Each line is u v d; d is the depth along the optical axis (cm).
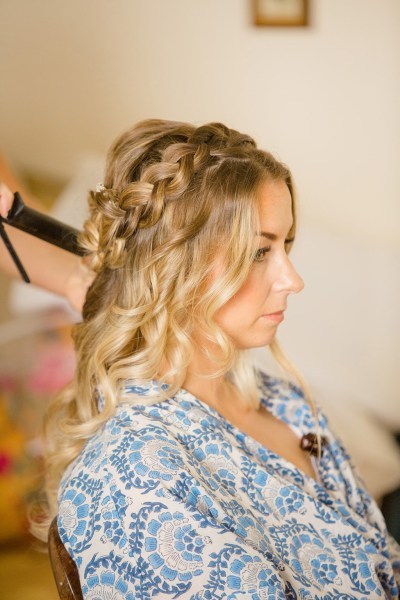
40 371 224
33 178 365
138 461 85
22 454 200
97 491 86
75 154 338
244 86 266
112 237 95
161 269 92
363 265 231
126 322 94
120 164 98
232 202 92
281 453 113
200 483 85
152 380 95
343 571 92
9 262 139
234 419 110
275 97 260
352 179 252
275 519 93
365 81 242
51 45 323
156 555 80
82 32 310
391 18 233
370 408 215
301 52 251
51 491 109
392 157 242
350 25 240
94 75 312
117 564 82
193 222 91
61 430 99
